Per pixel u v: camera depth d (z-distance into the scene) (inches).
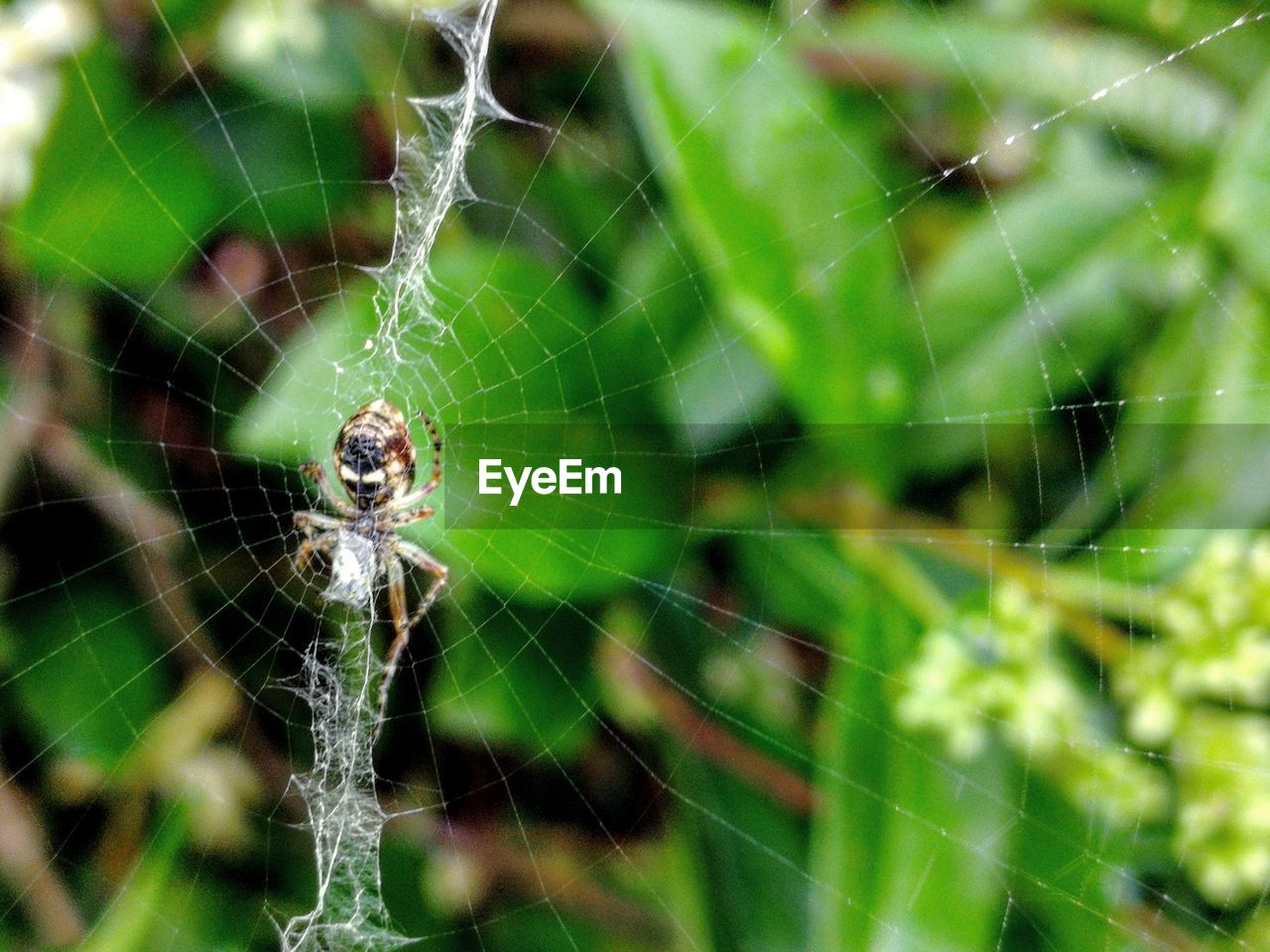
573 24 7.4
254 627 7.4
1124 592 6.9
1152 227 7.0
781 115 7.0
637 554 7.1
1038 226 7.0
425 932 7.2
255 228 7.3
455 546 7.0
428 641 7.5
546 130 7.4
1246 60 7.1
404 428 7.7
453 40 7.4
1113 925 6.9
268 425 7.2
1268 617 6.7
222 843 7.2
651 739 7.2
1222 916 6.9
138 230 7.2
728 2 7.3
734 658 7.2
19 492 7.2
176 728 7.2
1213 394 6.9
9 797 7.1
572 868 7.2
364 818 7.3
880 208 7.0
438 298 7.2
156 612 7.3
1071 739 6.8
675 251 7.1
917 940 6.8
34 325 7.2
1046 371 7.0
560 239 7.4
